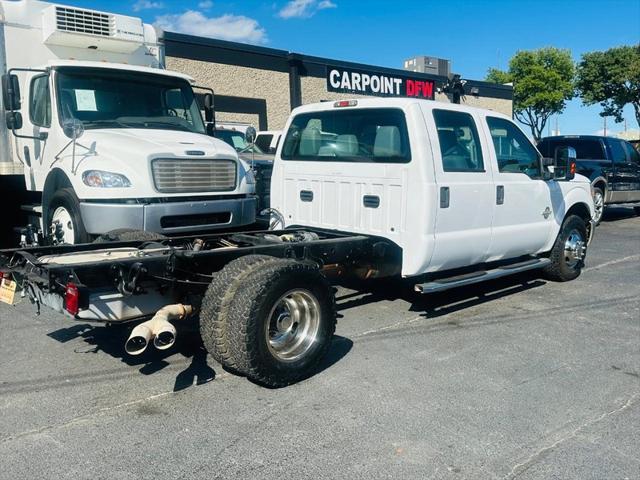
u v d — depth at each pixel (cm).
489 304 675
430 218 557
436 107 584
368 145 600
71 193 661
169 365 480
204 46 1464
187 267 448
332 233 614
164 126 777
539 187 703
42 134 738
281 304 438
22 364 479
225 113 1529
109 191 630
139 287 431
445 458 344
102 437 364
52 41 773
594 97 3666
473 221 611
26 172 787
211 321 420
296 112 688
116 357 496
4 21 744
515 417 395
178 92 820
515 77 3603
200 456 344
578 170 1420
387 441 362
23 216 837
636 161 1555
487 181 624
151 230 644
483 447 356
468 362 493
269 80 1630
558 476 326
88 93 740
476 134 623
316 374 464
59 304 413
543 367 484
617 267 895
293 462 338
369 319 612
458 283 593
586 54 3681
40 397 419
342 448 354
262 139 1297
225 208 705
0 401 412
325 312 457
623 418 395
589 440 366
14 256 466
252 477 323
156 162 650
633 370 480
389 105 577
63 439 361
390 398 422
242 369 418
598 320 618
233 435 368
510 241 666
